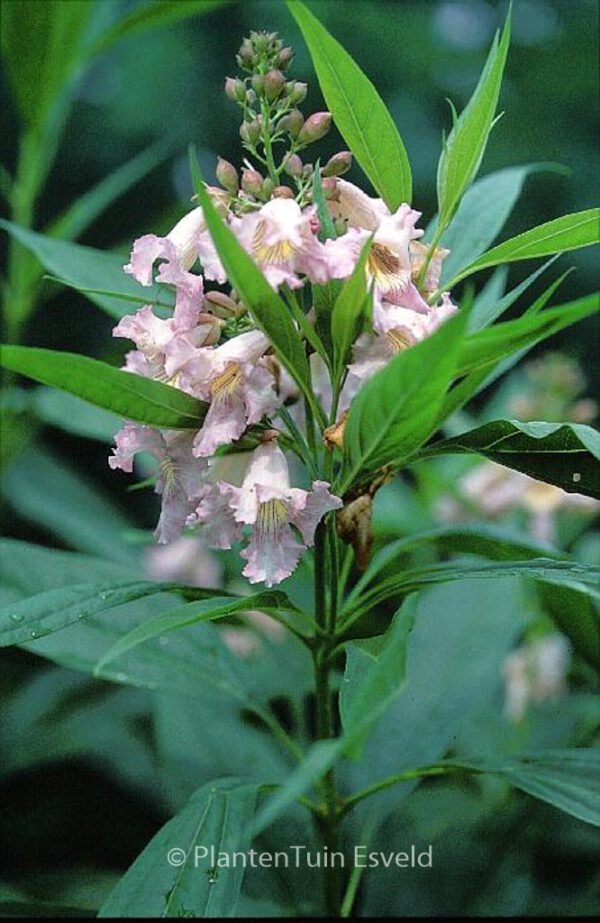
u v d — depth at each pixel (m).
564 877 0.74
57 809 0.81
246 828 0.53
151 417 0.50
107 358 0.82
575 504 0.78
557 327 0.48
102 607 0.52
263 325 0.49
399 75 1.71
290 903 0.66
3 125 1.55
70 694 0.81
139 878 0.52
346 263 0.49
